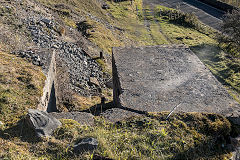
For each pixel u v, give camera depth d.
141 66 6.84
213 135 4.32
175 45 8.34
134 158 3.72
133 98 5.41
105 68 12.53
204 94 5.63
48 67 7.38
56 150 3.81
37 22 12.21
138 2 33.16
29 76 6.34
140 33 22.02
